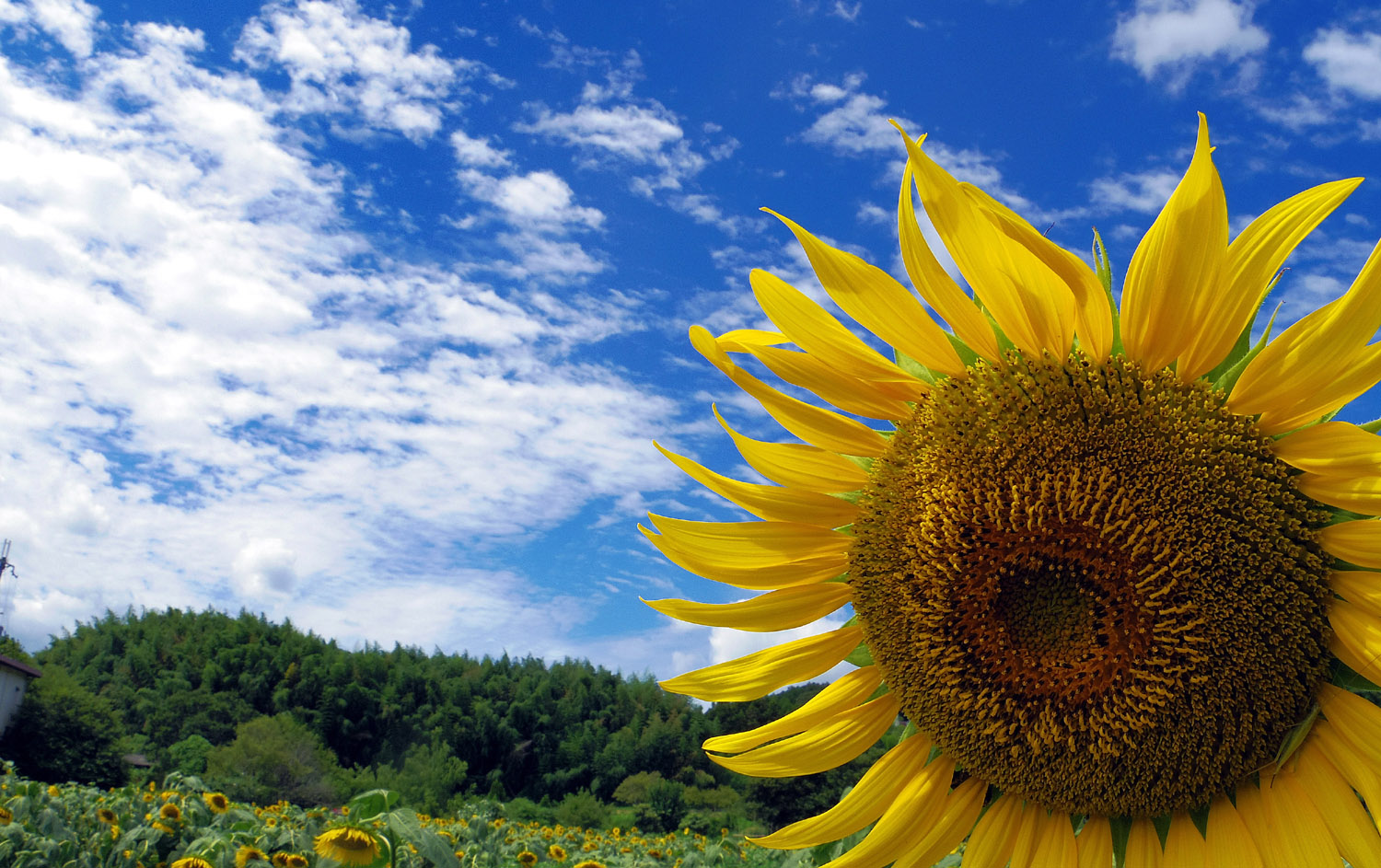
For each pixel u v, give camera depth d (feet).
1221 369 8.17
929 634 9.09
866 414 10.02
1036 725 8.50
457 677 456.04
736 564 10.36
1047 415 8.63
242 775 179.22
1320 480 7.57
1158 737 7.89
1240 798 7.82
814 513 10.22
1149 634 7.98
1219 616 7.66
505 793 353.72
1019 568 8.65
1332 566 7.56
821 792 165.27
